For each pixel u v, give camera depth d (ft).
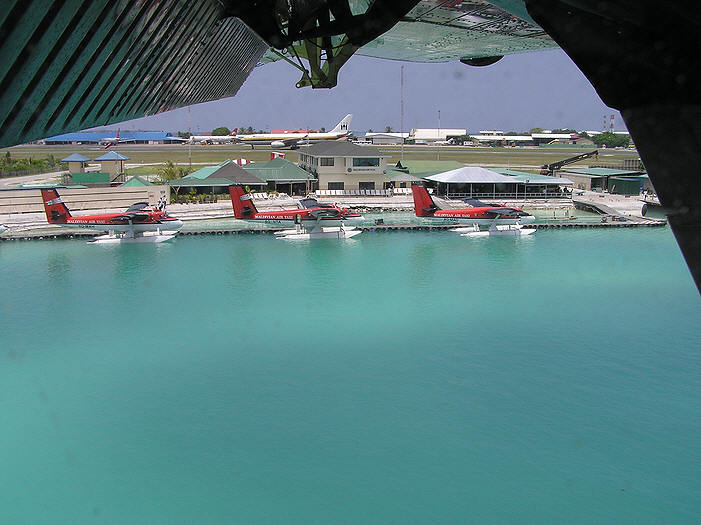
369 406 90.63
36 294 147.43
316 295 146.00
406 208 258.78
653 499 68.80
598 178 309.01
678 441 80.59
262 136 563.07
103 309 135.95
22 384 98.94
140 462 77.10
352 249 197.77
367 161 285.43
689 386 96.89
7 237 205.26
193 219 237.45
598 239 212.02
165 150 534.37
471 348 112.78
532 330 122.31
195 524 65.31
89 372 103.30
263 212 229.45
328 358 108.17
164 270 170.40
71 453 79.20
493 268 172.76
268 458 77.71
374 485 71.92
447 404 91.09
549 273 167.12
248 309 135.64
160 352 111.65
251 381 99.40
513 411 88.89
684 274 164.45
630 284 155.63
